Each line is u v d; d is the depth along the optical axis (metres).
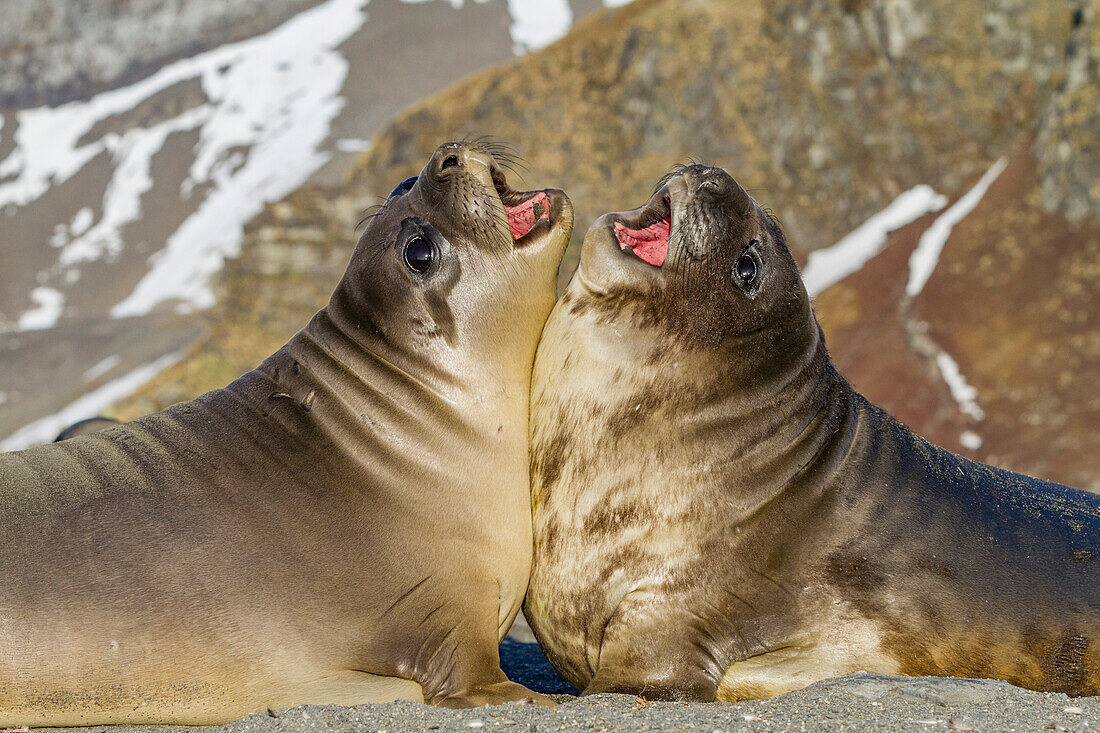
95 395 113.75
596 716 5.46
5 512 6.11
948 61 76.00
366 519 6.60
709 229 6.80
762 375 6.95
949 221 69.88
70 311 139.88
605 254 7.02
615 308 6.98
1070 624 6.61
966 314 63.00
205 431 6.88
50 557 6.00
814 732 5.14
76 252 154.75
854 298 66.88
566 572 6.86
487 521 6.86
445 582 6.62
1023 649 6.59
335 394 7.01
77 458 6.62
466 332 7.16
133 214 163.12
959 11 76.88
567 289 7.38
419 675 6.44
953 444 54.91
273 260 65.31
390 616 6.44
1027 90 74.56
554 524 6.96
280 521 6.46
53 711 5.93
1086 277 61.94
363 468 6.76
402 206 7.48
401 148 76.38
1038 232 66.25
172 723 6.18
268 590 6.25
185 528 6.29
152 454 6.68
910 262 67.88
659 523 6.64
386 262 7.23
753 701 5.90
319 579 6.36
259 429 6.88
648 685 6.34
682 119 73.50
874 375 60.56
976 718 5.36
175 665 6.05
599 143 73.31
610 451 6.81
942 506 6.95
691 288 6.86
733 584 6.57
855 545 6.70
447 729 5.27
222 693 6.16
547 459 7.11
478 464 6.96
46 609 5.88
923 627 6.56
